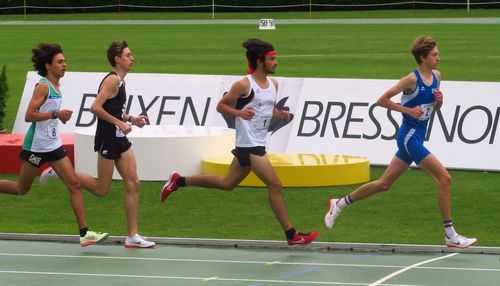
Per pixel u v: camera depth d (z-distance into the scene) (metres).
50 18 121.75
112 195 26.78
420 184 28.00
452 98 30.30
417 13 115.88
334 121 31.19
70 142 29.62
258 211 24.73
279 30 92.50
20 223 23.66
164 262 19.12
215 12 127.00
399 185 27.88
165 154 28.03
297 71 55.66
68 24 108.25
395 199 26.05
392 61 60.78
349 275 17.95
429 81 19.98
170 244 20.95
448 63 58.56
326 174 27.41
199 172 28.19
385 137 30.48
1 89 37.06
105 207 25.36
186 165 28.06
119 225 23.31
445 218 19.88
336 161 28.12
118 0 129.25
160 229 22.84
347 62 60.66
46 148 20.20
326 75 53.41
